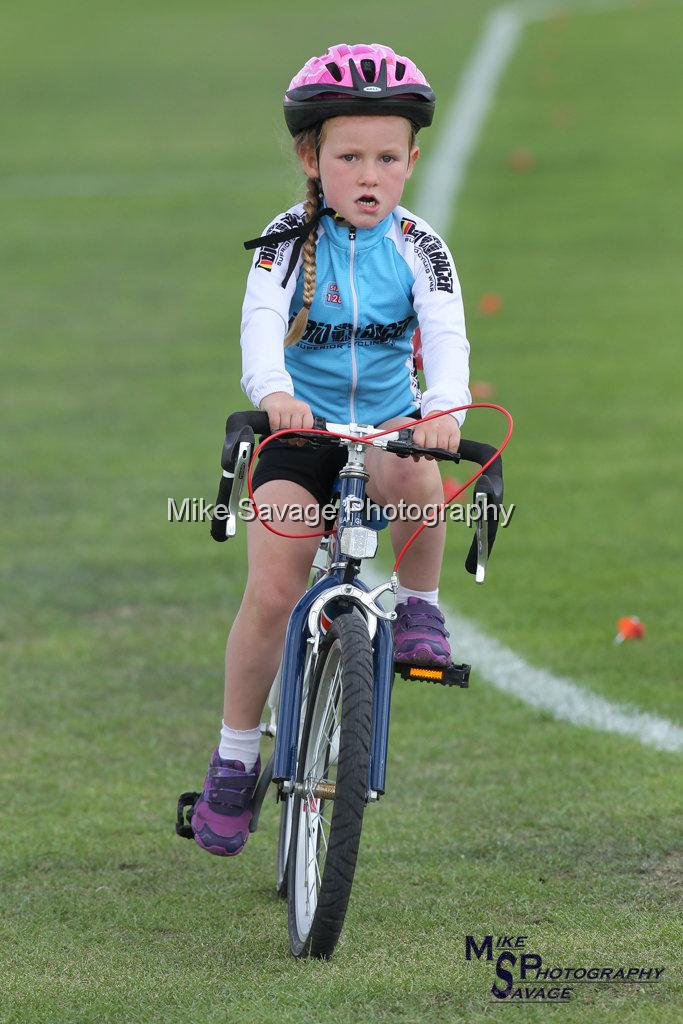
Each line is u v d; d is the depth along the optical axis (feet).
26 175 210.79
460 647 67.00
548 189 191.42
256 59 294.25
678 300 140.97
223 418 109.70
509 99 248.11
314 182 40.52
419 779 53.06
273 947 39.73
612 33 300.81
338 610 39.27
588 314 137.39
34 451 102.42
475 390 112.98
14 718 60.23
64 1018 35.22
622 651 65.98
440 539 40.40
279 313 39.65
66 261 165.37
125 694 63.00
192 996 36.11
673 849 45.65
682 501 88.38
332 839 36.06
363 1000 35.17
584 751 55.11
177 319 140.36
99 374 122.72
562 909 41.11
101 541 85.05
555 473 94.58
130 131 236.84
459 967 37.01
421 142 219.41
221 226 179.22
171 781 53.98
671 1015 34.01
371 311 40.47
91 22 350.84
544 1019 34.04
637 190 188.65
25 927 41.42
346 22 331.77
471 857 45.73
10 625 71.87
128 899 43.62
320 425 36.83
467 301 144.25
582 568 77.66
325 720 40.01
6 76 287.28
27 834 48.75
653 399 110.52
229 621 72.23
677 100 240.12
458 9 342.85
